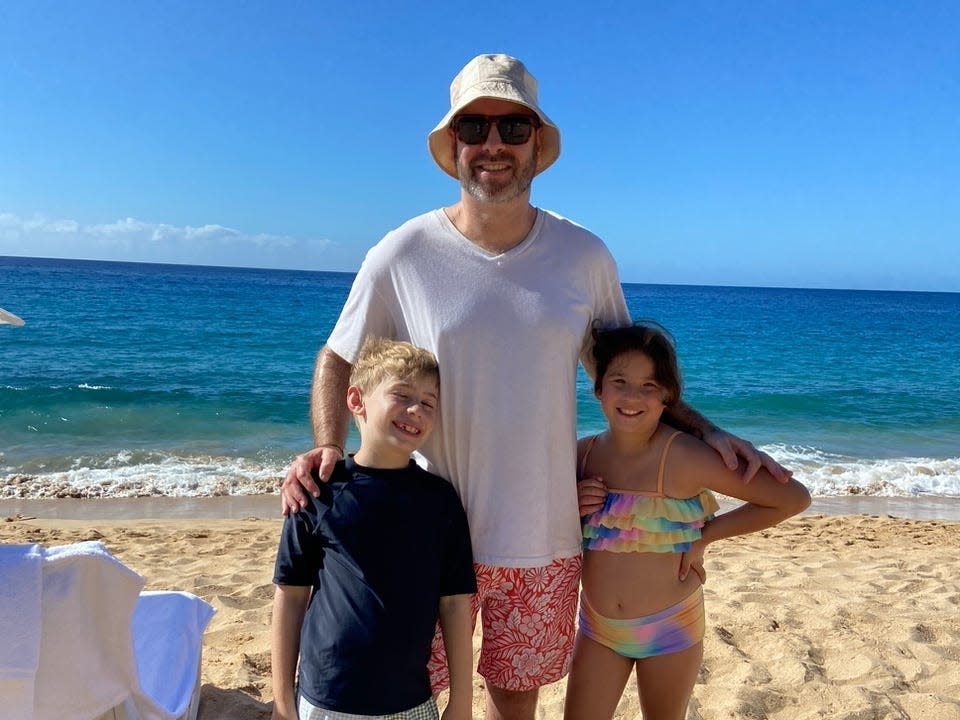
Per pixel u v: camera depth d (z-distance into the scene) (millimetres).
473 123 2518
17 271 81125
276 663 2373
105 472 10852
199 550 6816
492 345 2473
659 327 2744
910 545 7609
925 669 4117
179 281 78562
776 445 14672
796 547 7414
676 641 2662
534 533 2527
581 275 2607
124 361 21906
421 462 2645
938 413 18453
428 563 2324
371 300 2643
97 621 2359
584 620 2805
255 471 11133
